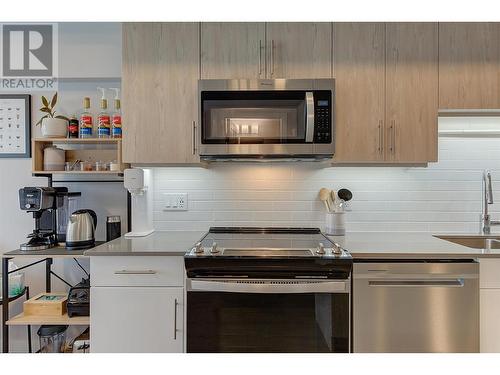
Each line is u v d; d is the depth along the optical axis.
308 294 1.50
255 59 1.88
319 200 2.19
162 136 1.90
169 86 1.89
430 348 1.52
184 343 1.59
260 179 2.19
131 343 1.60
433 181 2.18
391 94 1.88
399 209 2.18
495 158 2.18
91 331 1.60
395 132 1.88
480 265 1.55
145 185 2.04
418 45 1.88
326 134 1.81
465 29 1.88
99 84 2.27
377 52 1.88
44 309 1.86
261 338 1.49
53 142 2.14
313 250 1.57
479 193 2.18
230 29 1.89
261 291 1.46
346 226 2.19
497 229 2.18
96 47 2.25
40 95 2.26
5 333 1.82
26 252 1.83
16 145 2.25
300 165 2.19
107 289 1.60
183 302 1.59
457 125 2.13
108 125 2.07
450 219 2.17
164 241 1.84
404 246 1.69
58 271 2.25
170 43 1.89
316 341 1.49
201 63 1.89
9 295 2.01
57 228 2.16
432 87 1.87
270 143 1.81
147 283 1.60
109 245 1.73
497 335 1.54
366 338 1.53
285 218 2.19
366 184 2.18
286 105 1.82
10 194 2.26
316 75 1.88
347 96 1.88
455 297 1.52
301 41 1.88
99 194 2.26
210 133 1.82
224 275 1.49
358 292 1.53
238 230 2.10
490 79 1.87
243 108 1.82
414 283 1.53
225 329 1.50
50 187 2.04
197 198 2.20
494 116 1.98
